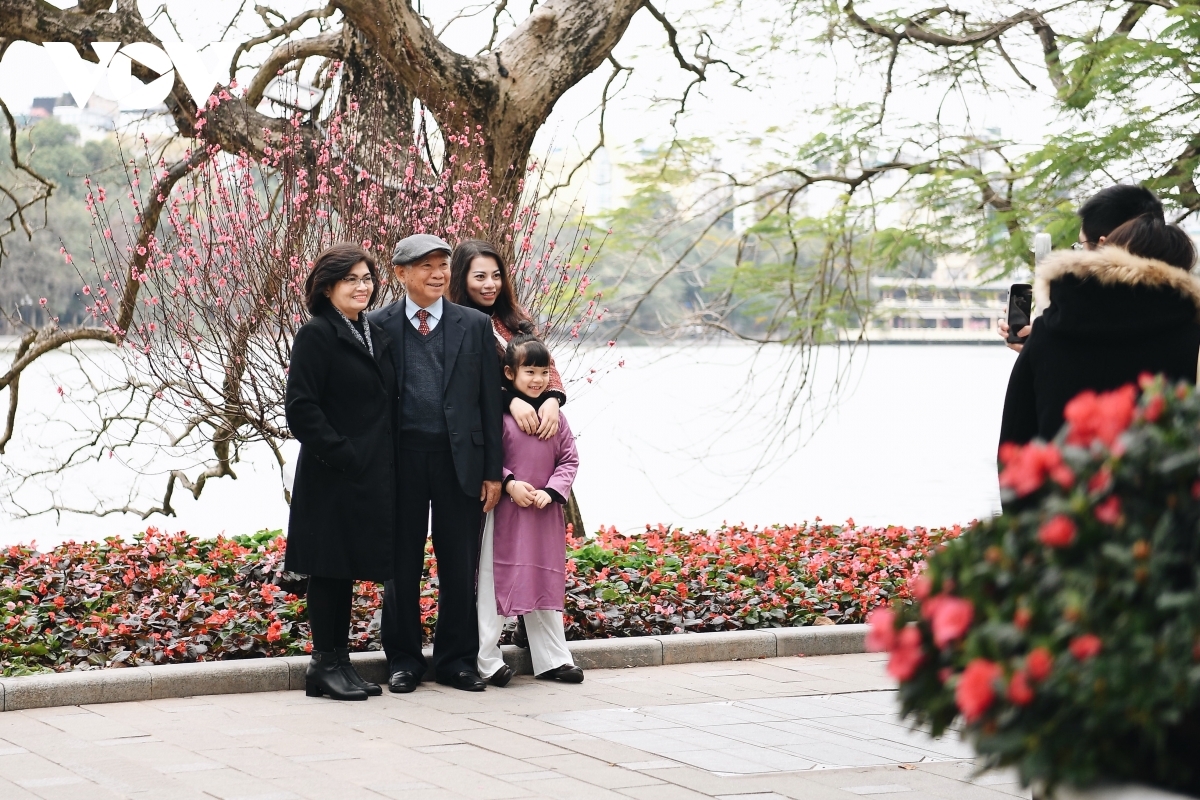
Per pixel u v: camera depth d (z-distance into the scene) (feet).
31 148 37.73
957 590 8.90
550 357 21.80
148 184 32.99
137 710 18.88
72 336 35.63
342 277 19.98
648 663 22.82
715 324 44.91
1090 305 14.12
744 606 25.61
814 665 22.85
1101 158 33.96
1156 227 14.48
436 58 31.35
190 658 21.40
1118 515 8.39
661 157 44.80
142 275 27.22
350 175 28.27
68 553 28.86
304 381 19.57
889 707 19.52
